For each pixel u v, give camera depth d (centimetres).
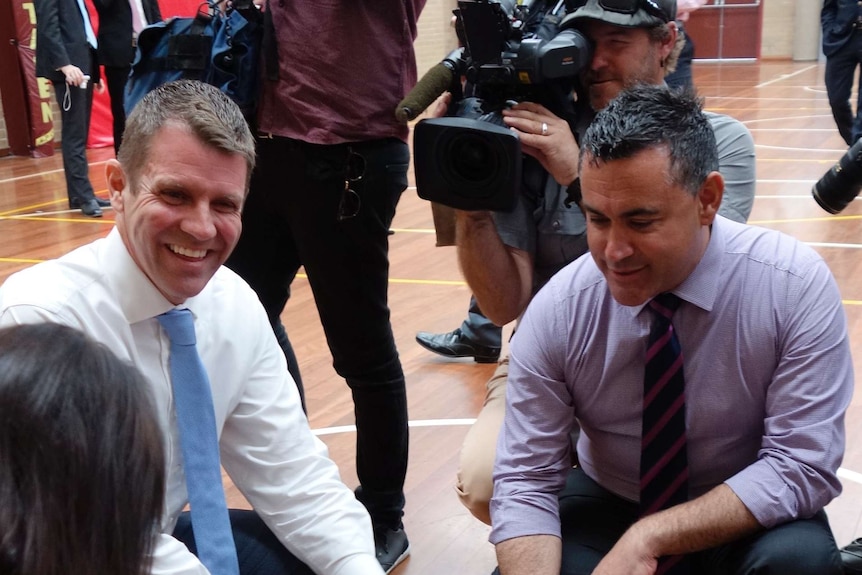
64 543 76
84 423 78
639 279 163
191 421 159
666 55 207
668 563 169
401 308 461
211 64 225
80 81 654
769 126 1002
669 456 173
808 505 166
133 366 87
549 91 198
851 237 558
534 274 222
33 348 81
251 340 173
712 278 171
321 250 232
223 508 159
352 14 219
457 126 187
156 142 151
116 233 160
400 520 256
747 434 177
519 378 186
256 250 245
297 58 221
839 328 170
